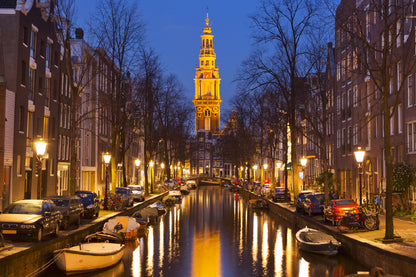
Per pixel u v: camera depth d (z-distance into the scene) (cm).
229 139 10500
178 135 8738
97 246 2156
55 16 3250
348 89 4684
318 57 3559
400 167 3022
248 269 2022
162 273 1945
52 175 4184
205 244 2725
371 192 3947
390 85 3481
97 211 3347
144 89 5306
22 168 3441
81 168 5150
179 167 12450
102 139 6069
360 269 1969
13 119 3238
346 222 2455
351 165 4594
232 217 4397
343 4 2977
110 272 1959
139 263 2152
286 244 2706
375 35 3694
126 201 4141
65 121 4594
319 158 5925
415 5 2855
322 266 2056
